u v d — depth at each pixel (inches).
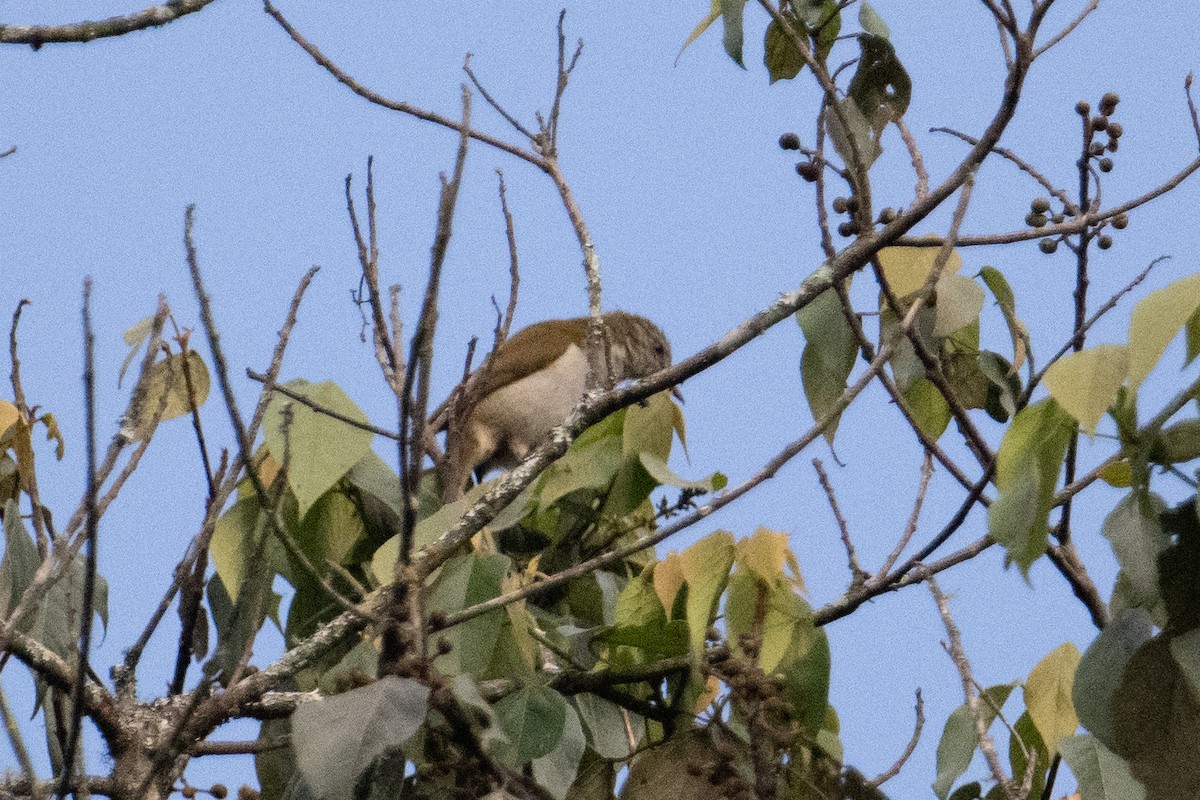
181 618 241.3
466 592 243.4
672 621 268.2
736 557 238.7
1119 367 176.4
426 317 187.2
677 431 310.0
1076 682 200.4
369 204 258.4
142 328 266.8
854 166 274.8
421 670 192.9
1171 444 192.9
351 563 283.7
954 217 253.0
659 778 248.7
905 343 303.1
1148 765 192.7
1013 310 299.7
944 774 252.7
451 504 252.4
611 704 273.4
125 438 207.9
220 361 186.9
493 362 264.2
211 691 237.1
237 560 269.0
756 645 229.0
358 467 271.7
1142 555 191.5
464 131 184.5
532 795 211.9
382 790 229.1
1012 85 255.1
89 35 245.0
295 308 239.8
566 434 261.3
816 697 239.0
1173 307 170.7
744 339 264.1
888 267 289.4
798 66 310.8
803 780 237.0
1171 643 192.2
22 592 243.3
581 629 280.1
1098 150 286.0
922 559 269.1
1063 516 280.7
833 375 285.0
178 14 252.7
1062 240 285.1
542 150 297.0
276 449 251.3
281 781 259.6
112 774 218.2
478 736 202.2
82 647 177.9
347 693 183.2
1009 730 258.8
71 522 203.2
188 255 181.6
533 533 316.5
